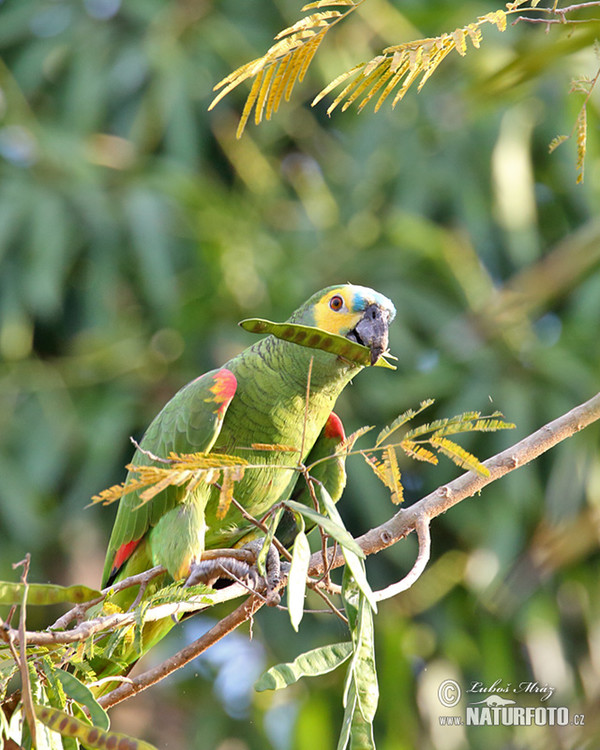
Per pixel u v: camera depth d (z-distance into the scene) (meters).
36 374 11.02
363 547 4.43
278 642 10.90
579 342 10.76
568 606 11.10
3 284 10.91
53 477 10.40
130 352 11.18
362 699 3.40
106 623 3.68
